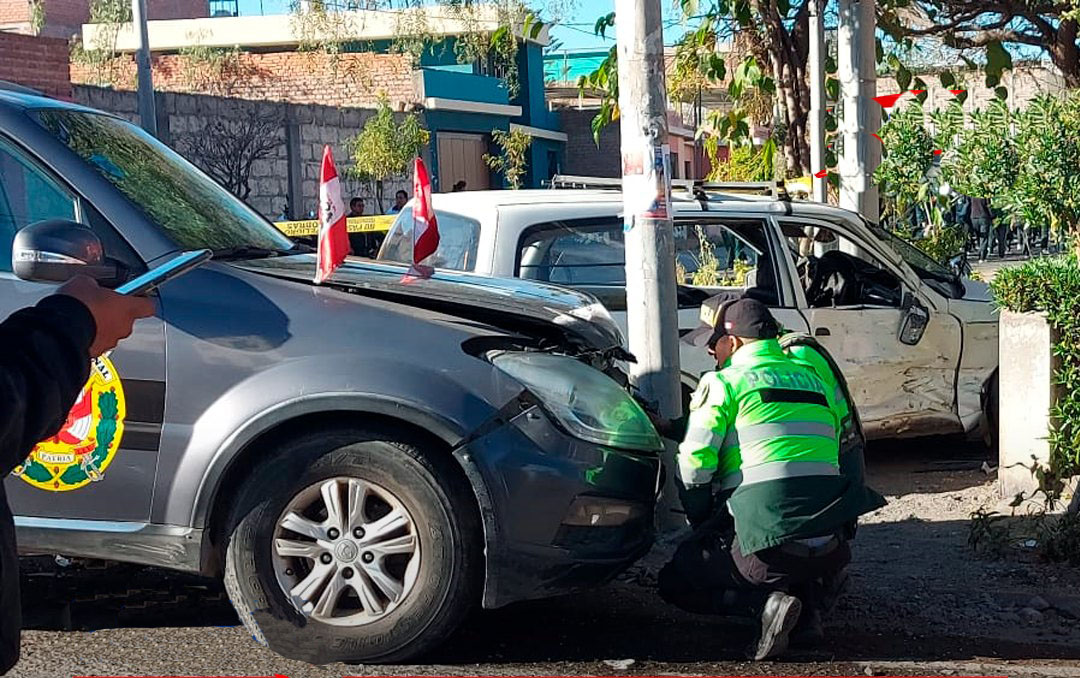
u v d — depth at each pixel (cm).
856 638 536
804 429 502
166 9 4938
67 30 4406
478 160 3500
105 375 475
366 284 491
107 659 496
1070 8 1110
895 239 866
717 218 784
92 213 492
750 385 503
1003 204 653
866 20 1006
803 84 1244
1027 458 697
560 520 473
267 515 471
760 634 500
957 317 816
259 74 3297
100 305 195
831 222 807
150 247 489
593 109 3997
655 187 634
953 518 717
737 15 1098
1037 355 682
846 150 1021
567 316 512
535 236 728
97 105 2183
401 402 461
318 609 475
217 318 475
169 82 3303
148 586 589
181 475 473
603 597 586
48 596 573
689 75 1345
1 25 4350
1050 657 515
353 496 472
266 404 466
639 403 550
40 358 182
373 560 473
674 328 644
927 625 552
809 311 783
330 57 2964
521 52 3775
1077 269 671
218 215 549
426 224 539
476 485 464
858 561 643
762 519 491
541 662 498
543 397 475
